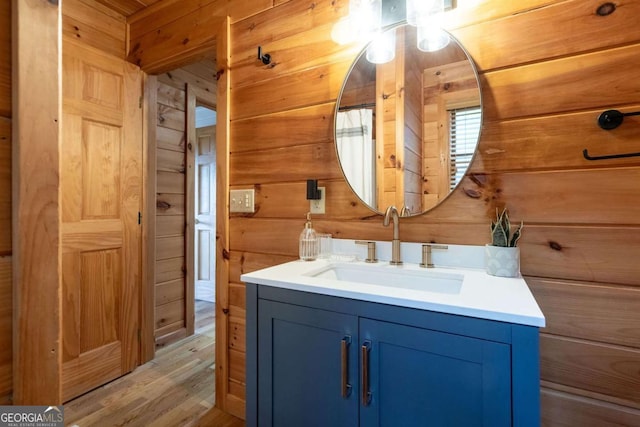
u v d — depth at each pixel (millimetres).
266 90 1608
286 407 1023
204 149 3771
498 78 1123
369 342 880
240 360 1633
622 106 959
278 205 1575
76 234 1779
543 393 1048
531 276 1071
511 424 711
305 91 1514
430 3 1173
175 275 2520
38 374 518
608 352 972
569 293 1021
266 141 1607
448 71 1215
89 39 1909
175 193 2516
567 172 1026
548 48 1049
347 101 1423
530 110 1075
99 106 1886
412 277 1176
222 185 1710
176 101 2512
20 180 497
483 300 794
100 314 1896
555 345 1035
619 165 965
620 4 962
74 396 1752
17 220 495
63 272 1727
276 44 1582
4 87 484
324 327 954
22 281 500
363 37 1388
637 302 942
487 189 1145
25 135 501
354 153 1407
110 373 1930
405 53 1312
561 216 1033
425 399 808
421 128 1272
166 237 2445
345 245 1410
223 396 1657
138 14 2078
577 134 1012
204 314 3154
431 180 1247
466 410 759
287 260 1546
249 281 1090
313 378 974
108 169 1938
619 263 963
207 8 1794
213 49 1836
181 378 1972
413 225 1280
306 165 1511
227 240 1699
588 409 991
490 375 732
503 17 1115
